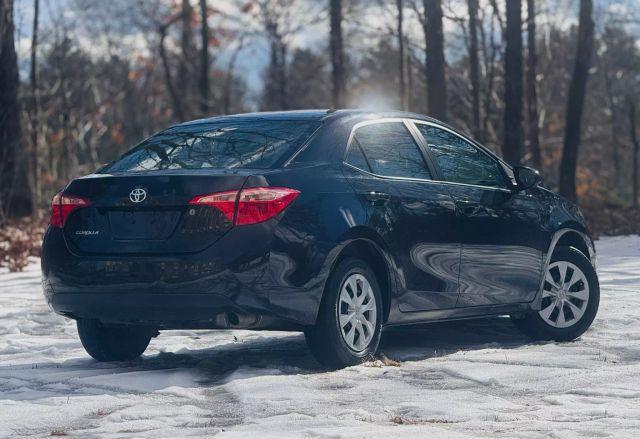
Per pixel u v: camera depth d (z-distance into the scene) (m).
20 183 35.12
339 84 48.16
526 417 6.47
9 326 12.23
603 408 6.66
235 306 7.96
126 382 8.01
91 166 61.50
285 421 6.37
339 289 8.45
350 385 7.73
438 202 9.38
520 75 32.47
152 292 8.08
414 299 9.12
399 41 46.34
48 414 6.88
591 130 74.06
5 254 23.48
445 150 9.89
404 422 6.37
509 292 10.05
